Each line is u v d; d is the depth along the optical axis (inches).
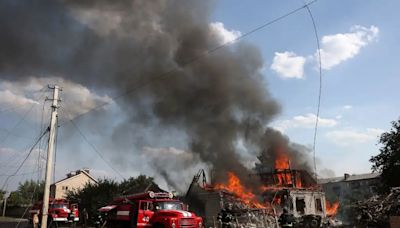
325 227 922.1
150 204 653.9
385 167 1163.3
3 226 1247.5
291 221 858.1
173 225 589.9
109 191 1422.2
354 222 849.5
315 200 1253.7
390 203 742.5
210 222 1045.2
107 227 751.7
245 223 930.1
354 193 2365.9
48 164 897.5
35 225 944.3
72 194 1567.4
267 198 1215.6
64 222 1130.0
